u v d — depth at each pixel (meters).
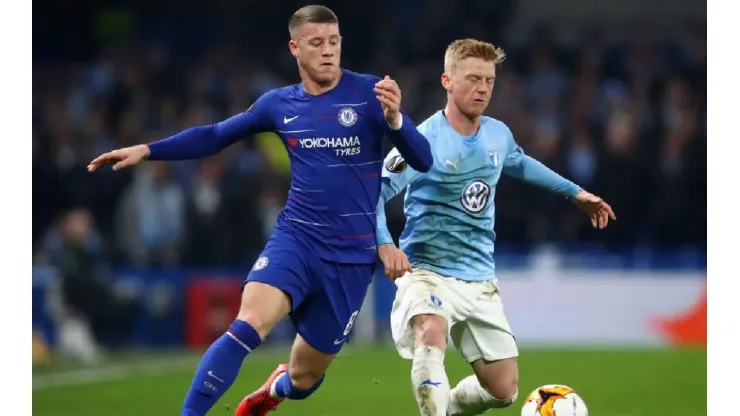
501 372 25.75
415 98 70.56
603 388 39.75
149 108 70.56
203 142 24.08
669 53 75.00
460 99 25.05
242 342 22.45
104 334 57.34
